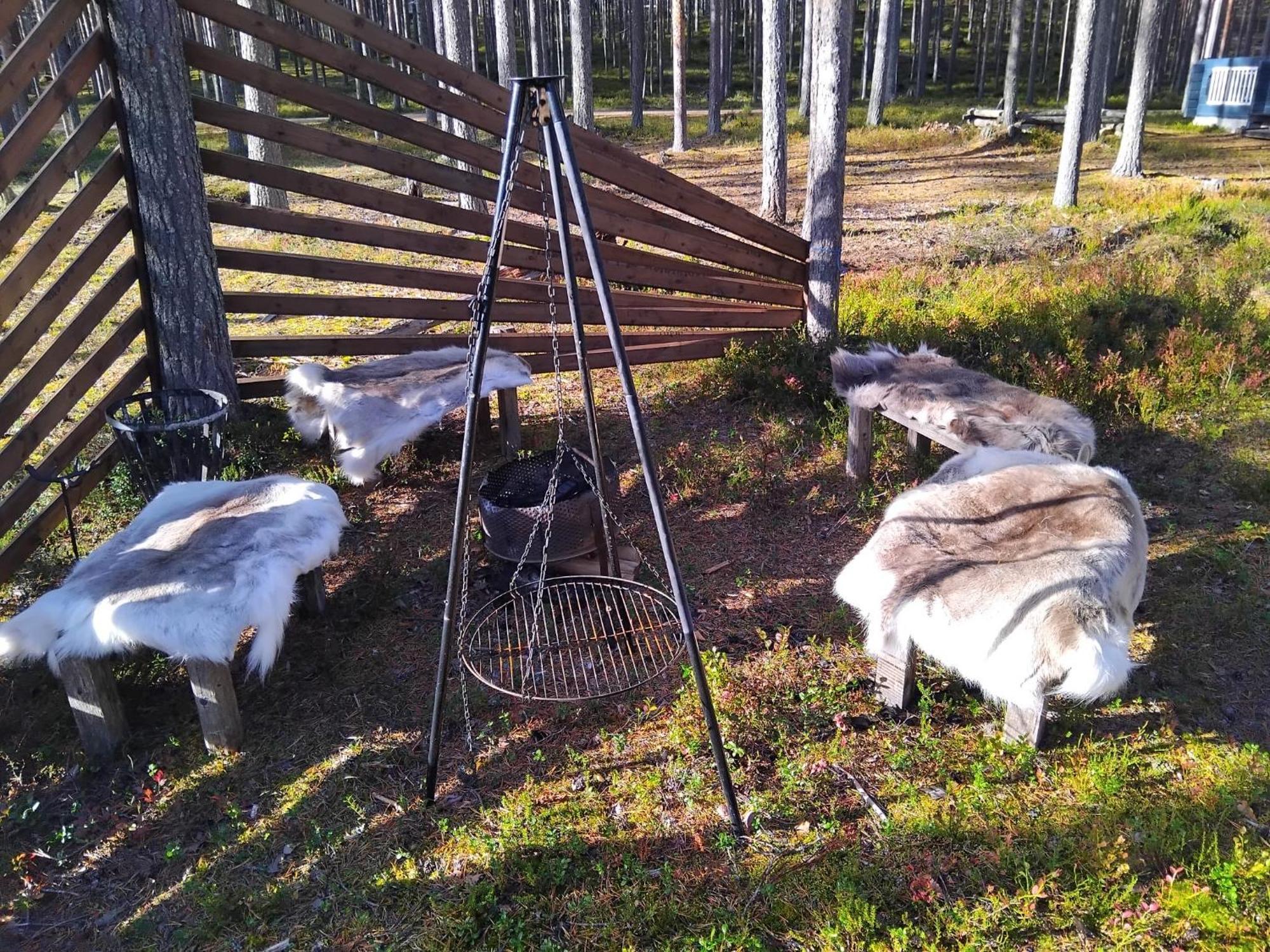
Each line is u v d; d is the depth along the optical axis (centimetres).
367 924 297
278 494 430
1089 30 1334
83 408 705
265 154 1420
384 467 613
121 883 319
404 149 2345
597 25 4794
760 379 706
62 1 493
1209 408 651
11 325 963
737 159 2258
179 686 409
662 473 597
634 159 679
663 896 302
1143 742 361
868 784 346
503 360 610
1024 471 417
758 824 326
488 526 457
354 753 371
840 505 555
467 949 288
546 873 309
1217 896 288
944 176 1922
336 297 629
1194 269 989
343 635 444
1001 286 927
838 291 766
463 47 1407
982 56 3594
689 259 1141
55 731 385
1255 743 361
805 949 283
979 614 339
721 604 464
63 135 2523
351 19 573
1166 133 2573
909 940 282
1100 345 736
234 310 610
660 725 380
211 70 560
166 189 552
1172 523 520
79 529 537
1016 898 289
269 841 331
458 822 337
